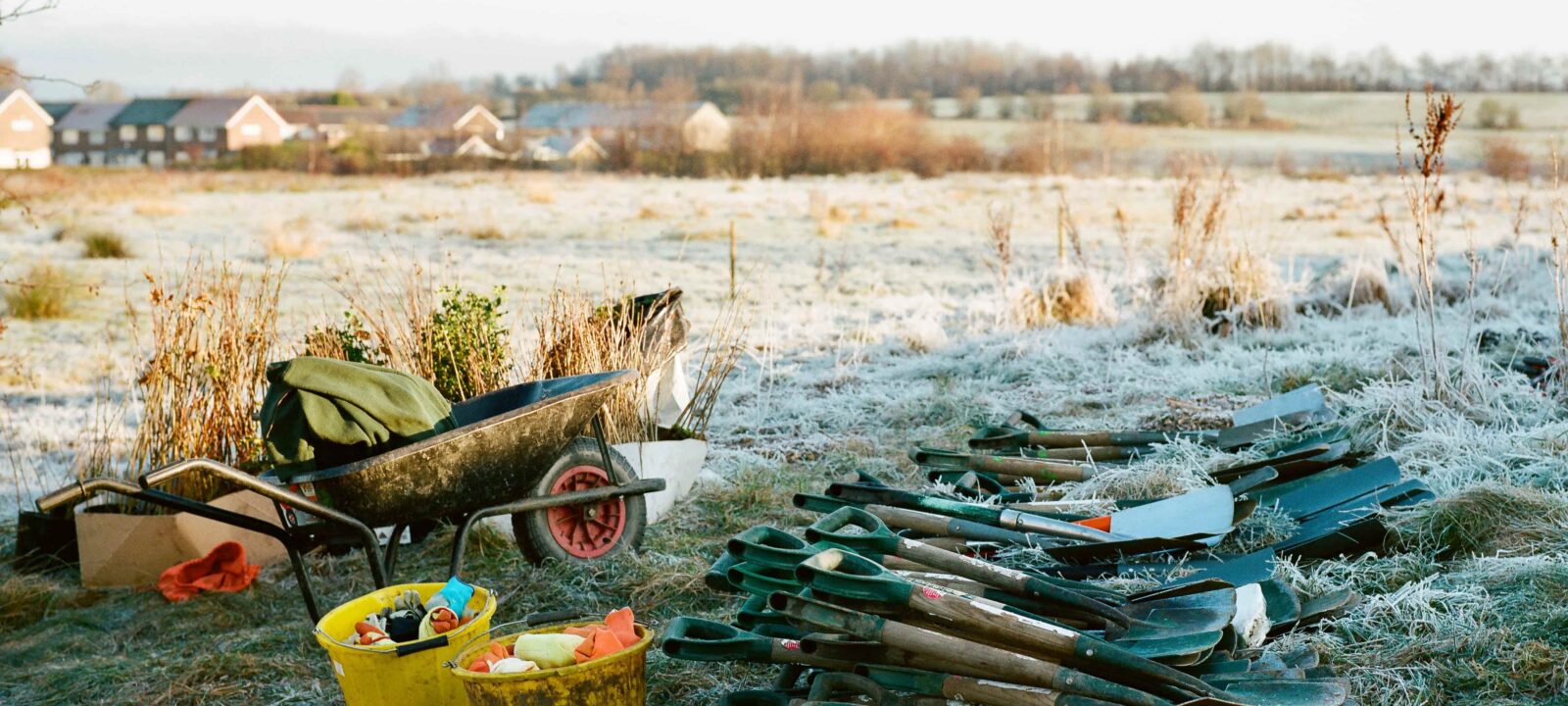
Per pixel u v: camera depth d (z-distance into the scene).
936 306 13.05
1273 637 3.90
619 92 95.06
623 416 5.91
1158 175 47.00
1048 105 83.25
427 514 4.47
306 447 4.40
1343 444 5.48
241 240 21.75
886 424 7.75
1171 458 5.74
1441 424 6.07
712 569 4.12
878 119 52.41
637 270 17.09
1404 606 3.97
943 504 4.75
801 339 11.22
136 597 5.24
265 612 5.00
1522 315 9.43
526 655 3.36
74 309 13.98
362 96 107.88
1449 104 6.41
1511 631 3.69
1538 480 5.13
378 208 30.12
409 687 3.58
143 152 86.19
